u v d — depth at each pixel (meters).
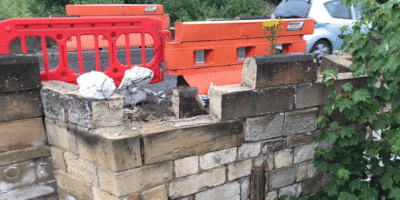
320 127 3.67
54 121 3.10
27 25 3.22
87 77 2.87
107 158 2.75
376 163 3.88
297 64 3.50
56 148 3.23
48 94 3.03
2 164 3.07
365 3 3.12
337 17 6.95
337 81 3.81
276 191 3.97
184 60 4.04
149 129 2.95
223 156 3.41
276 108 3.54
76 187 3.22
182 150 3.11
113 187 2.84
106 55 5.19
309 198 4.24
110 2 13.15
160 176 3.07
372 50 3.16
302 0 7.23
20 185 3.23
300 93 3.64
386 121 3.58
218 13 14.23
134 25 3.81
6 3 12.04
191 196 3.36
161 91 4.28
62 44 3.45
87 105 2.77
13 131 3.04
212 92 3.31
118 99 2.87
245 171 3.64
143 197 3.01
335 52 7.06
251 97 3.33
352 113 3.53
